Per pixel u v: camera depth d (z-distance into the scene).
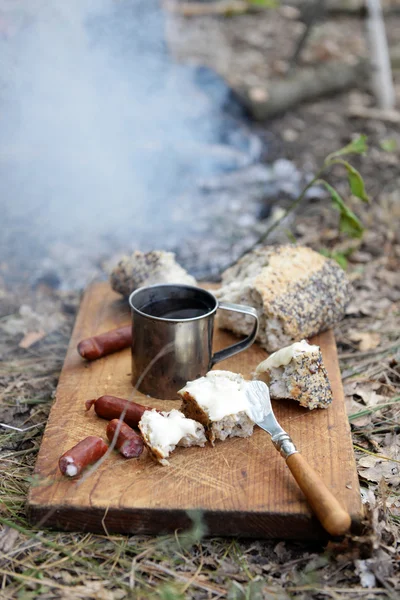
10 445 0.82
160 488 0.69
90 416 0.79
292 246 0.97
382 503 0.73
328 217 1.39
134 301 0.84
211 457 0.73
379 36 1.86
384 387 0.94
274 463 0.72
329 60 2.12
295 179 1.53
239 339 0.93
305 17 2.48
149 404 0.81
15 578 0.67
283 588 0.66
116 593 0.65
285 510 0.68
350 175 1.02
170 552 0.69
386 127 1.79
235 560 0.68
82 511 0.68
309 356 0.78
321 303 0.92
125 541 0.69
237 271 0.97
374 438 0.85
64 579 0.66
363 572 0.67
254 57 2.15
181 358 0.80
